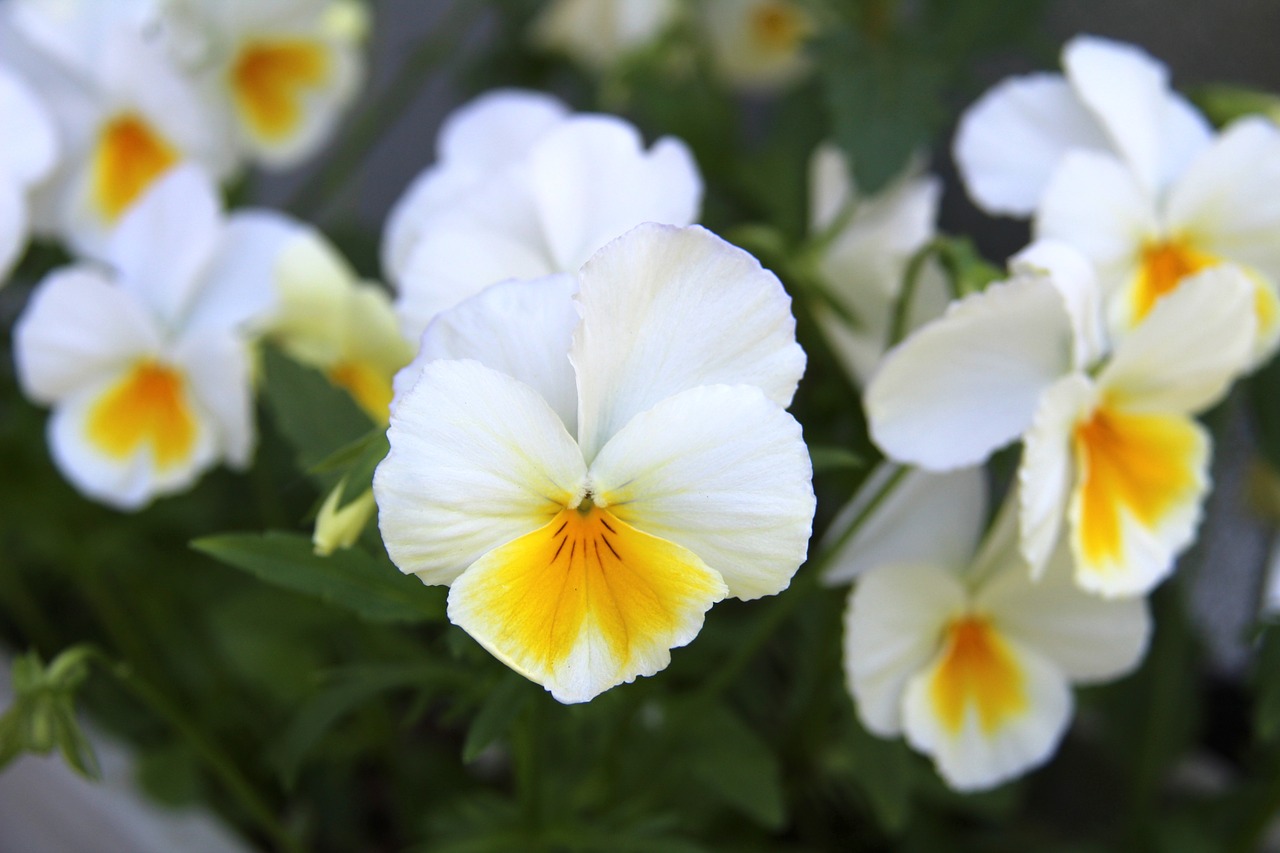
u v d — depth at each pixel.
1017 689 0.39
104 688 0.56
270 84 0.54
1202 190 0.39
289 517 0.56
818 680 0.43
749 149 0.76
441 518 0.31
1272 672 0.39
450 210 0.38
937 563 0.39
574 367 0.32
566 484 0.32
